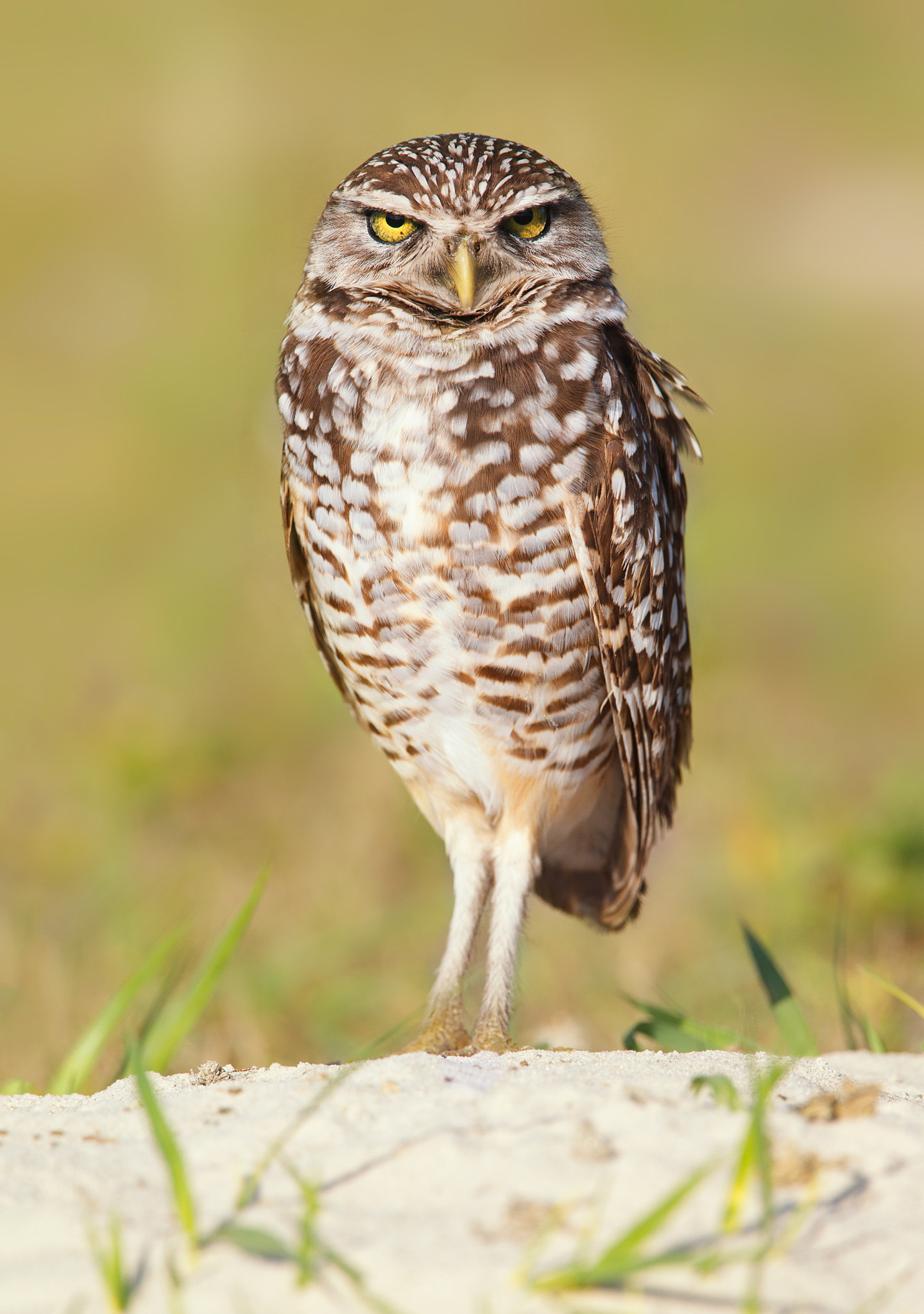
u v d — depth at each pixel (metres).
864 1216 4.39
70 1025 9.34
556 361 7.06
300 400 7.29
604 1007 10.33
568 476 6.95
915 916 10.95
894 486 22.91
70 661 17.86
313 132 31.14
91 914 11.92
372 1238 4.29
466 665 7.12
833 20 39.50
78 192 31.42
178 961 9.00
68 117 33.41
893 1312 4.00
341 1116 5.02
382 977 10.97
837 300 29.33
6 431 25.00
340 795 14.54
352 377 7.10
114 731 15.27
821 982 9.98
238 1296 4.08
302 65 34.84
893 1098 5.37
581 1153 4.64
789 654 18.25
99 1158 4.86
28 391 26.14
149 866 13.12
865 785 13.78
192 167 29.78
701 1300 4.02
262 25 36.53
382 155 7.56
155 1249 4.29
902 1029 9.19
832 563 20.41
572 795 7.54
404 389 6.99
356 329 7.20
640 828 7.84
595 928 8.63
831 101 36.69
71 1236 4.40
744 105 35.91
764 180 33.00
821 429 24.91
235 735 16.12
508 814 7.46
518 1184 4.51
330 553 7.21
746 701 16.53
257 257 20.11
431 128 27.78
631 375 7.54
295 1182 4.62
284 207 19.89
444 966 7.31
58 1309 4.09
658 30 38.50
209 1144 4.89
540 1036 9.62
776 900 11.22
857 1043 8.59
